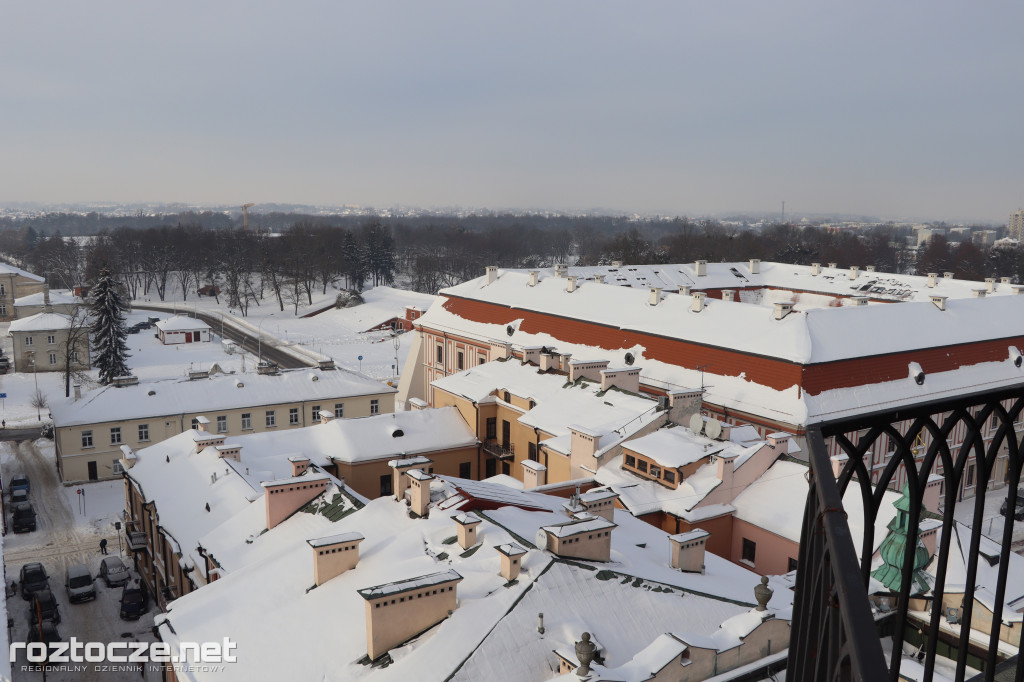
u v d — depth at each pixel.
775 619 25.42
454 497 31.03
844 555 4.44
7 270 165.12
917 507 5.91
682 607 26.45
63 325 119.44
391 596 23.27
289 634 25.58
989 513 63.06
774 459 42.59
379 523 31.50
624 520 35.91
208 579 36.28
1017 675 6.77
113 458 73.62
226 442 51.56
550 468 49.19
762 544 38.88
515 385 57.75
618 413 49.44
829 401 57.03
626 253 177.12
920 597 27.06
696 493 40.19
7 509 65.75
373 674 22.70
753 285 119.44
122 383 76.81
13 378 114.62
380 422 56.25
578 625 24.16
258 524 36.75
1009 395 6.38
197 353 133.38
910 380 61.38
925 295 100.62
